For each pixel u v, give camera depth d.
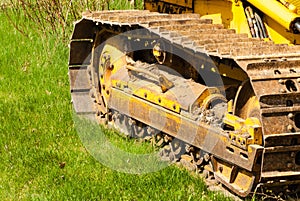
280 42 8.73
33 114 11.59
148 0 11.23
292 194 8.31
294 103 7.67
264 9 8.52
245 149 7.88
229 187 8.38
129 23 9.48
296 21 8.27
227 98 8.84
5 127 10.89
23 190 8.84
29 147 10.14
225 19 9.41
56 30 15.55
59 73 13.95
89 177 9.05
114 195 8.49
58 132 10.75
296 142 7.72
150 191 8.53
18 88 13.05
